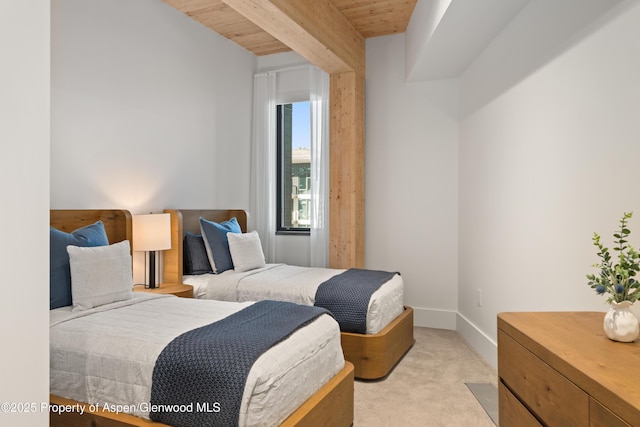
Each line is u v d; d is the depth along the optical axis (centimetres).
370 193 472
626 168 175
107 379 180
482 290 357
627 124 174
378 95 468
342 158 445
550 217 238
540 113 250
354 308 298
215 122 442
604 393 111
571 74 217
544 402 144
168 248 339
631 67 172
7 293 113
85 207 305
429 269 451
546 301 243
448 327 441
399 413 246
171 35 384
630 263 151
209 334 187
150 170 362
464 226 415
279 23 322
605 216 189
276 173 516
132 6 344
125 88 338
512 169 292
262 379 161
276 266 408
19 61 115
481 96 361
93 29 311
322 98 476
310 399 193
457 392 275
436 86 446
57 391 190
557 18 231
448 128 443
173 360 170
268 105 499
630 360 131
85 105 305
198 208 418
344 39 414
